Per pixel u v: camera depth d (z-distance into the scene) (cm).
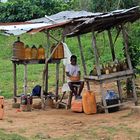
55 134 910
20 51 1267
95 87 1612
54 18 1559
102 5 2303
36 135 891
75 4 2834
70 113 1174
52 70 2097
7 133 898
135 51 1367
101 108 1153
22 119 1088
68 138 871
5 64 2348
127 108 1180
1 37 2916
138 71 1394
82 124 1007
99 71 1149
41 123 1026
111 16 1135
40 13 3155
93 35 1154
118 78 1170
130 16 1171
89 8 2414
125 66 1184
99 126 978
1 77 1948
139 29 1764
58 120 1062
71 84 1241
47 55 1268
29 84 1769
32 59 1274
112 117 1077
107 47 2317
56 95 1315
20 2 3184
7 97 1538
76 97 1206
